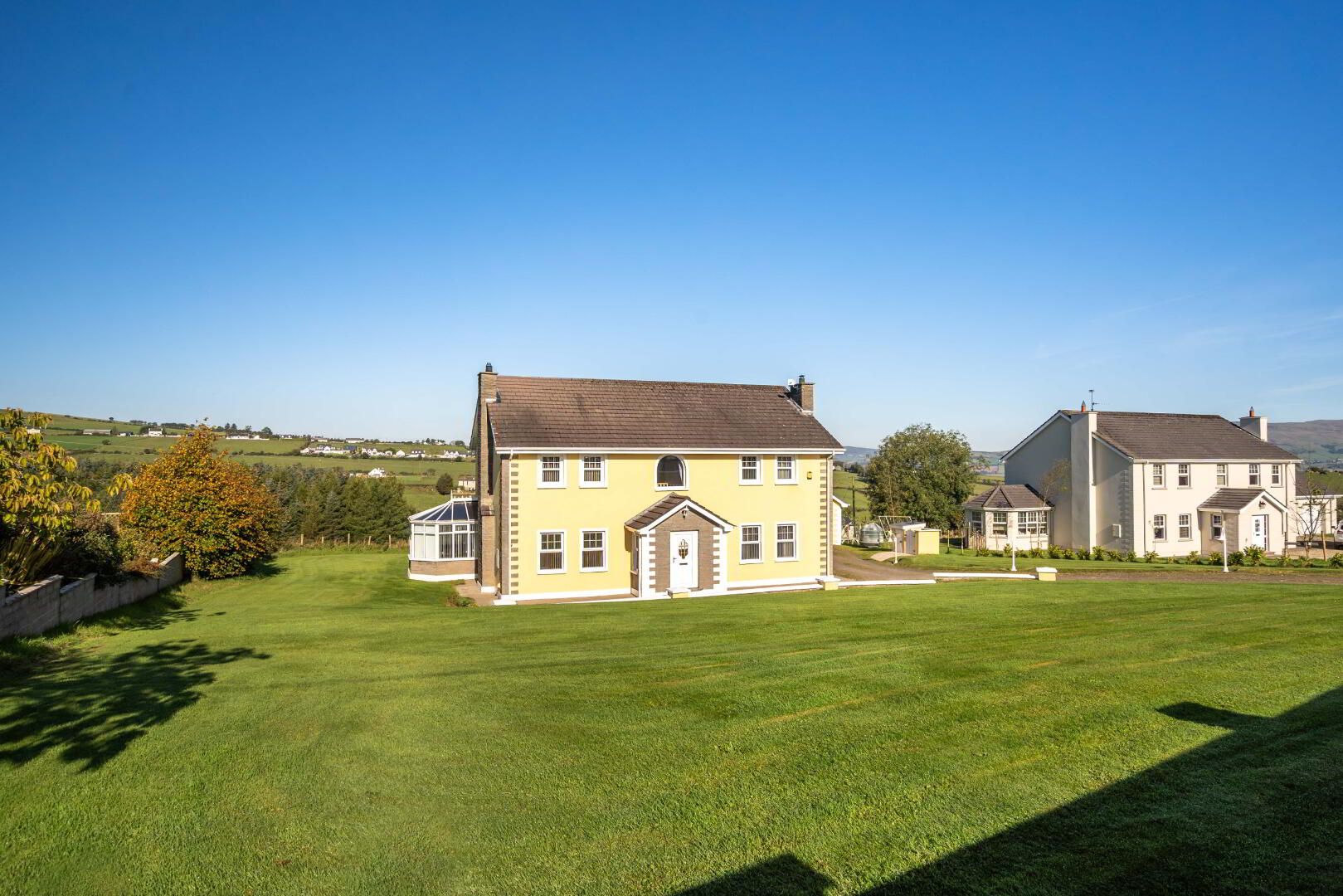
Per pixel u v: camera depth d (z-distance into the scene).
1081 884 5.99
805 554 32.78
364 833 7.11
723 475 31.73
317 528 62.09
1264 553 42.53
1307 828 6.66
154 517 31.70
